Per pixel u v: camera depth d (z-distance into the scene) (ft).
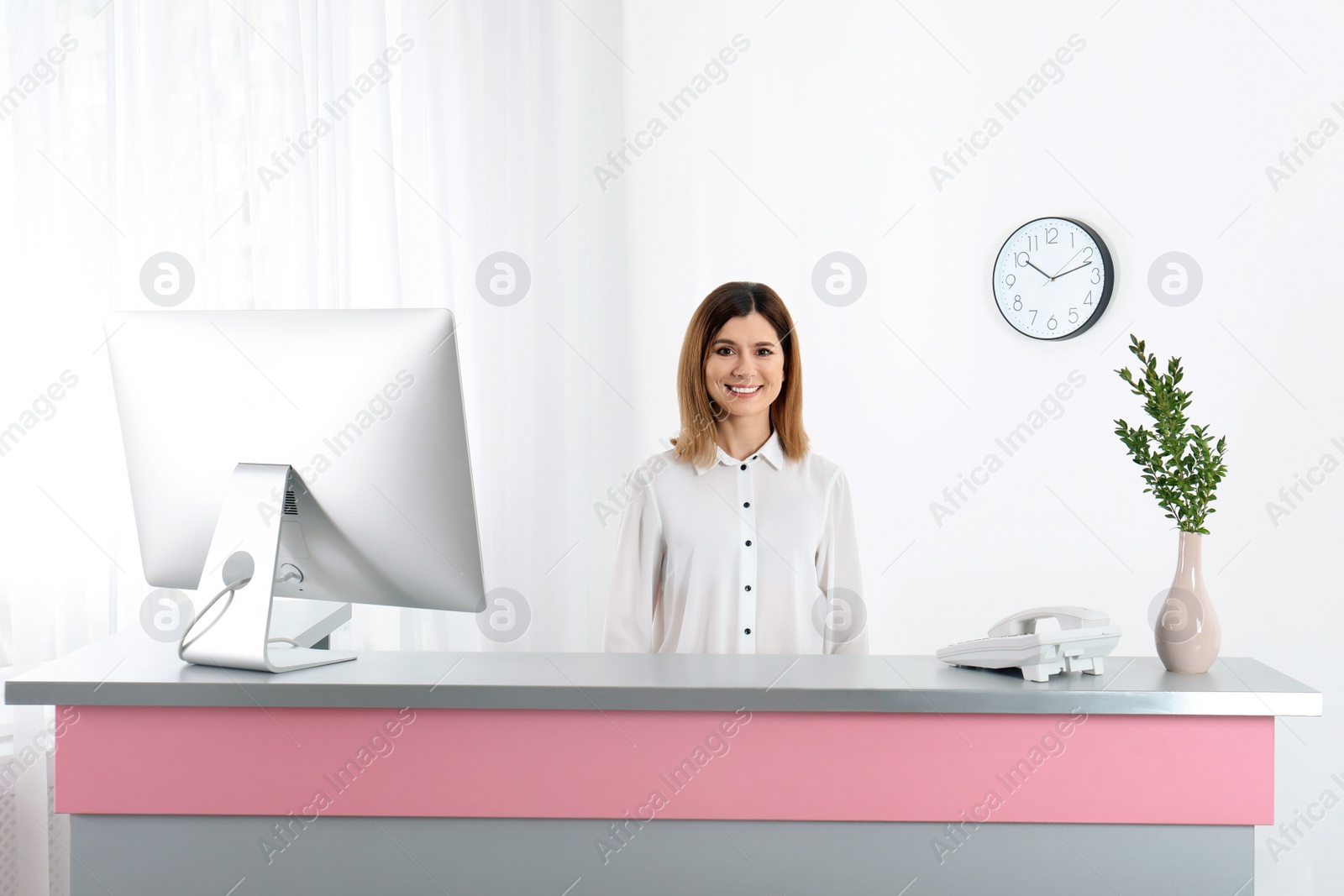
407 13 8.82
